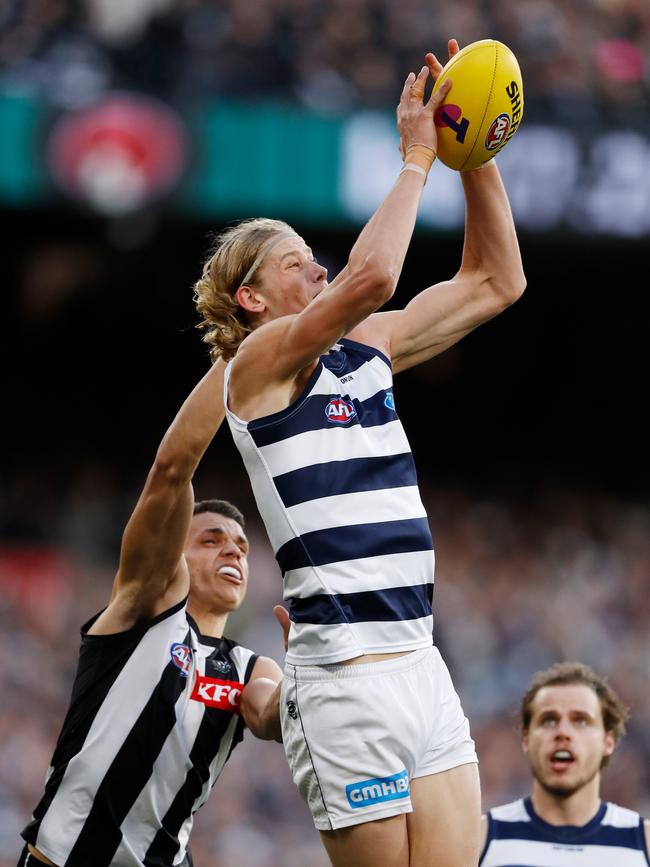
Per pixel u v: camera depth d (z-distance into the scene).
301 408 9.18
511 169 39.31
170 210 37.56
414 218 9.41
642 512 57.03
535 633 43.59
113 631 12.34
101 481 51.41
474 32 42.41
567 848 14.37
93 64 37.25
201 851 30.38
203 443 11.17
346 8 41.16
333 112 38.44
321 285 9.94
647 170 40.03
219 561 12.95
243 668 12.90
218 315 10.09
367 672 8.87
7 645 37.12
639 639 44.81
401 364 10.45
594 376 60.59
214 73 37.88
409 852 8.91
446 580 45.72
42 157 36.59
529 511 55.56
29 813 31.44
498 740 36.78
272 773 32.69
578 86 40.66
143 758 12.25
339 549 8.96
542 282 55.78
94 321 54.88
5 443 55.31
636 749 36.22
